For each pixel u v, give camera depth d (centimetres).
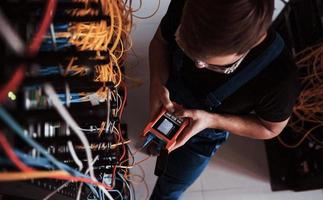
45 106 58
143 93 186
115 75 98
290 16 165
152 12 196
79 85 65
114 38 93
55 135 64
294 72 97
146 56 190
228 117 115
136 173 172
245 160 182
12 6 53
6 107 49
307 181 167
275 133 117
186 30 70
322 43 142
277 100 100
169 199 156
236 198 175
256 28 66
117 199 138
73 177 61
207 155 132
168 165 135
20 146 53
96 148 90
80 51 63
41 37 50
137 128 179
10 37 39
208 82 109
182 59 108
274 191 178
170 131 109
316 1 145
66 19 63
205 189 175
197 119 109
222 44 67
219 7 62
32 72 49
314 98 149
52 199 77
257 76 98
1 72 42
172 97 121
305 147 163
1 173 47
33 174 50
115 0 91
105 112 75
